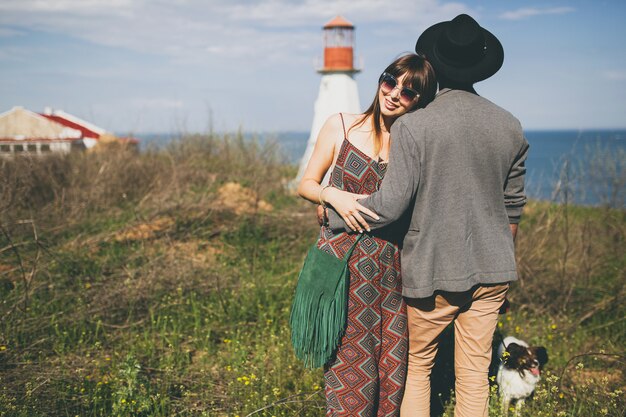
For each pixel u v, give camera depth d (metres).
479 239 2.29
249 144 11.77
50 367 3.43
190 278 4.95
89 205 7.75
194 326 4.28
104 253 5.88
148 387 3.18
